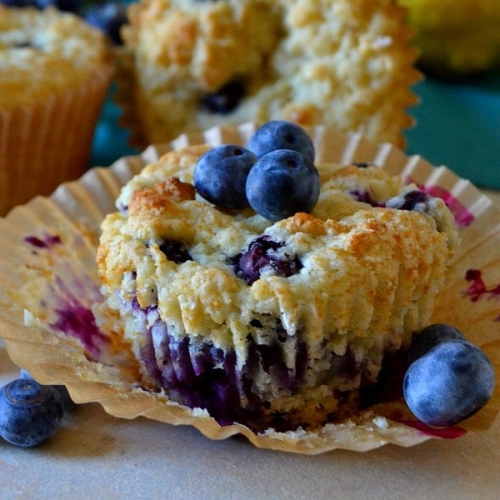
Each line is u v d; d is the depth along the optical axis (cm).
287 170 22
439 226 23
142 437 22
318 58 31
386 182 24
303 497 20
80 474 21
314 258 21
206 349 22
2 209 31
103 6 37
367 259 22
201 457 21
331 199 23
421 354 22
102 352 24
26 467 21
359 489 21
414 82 31
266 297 21
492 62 34
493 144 33
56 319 24
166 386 23
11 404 21
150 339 23
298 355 22
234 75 31
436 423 21
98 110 33
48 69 31
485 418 21
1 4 35
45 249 26
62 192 27
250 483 21
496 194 33
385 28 30
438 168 28
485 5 33
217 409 22
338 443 21
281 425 23
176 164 25
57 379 21
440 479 21
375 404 23
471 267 25
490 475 21
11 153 30
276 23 31
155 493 20
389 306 22
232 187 23
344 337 22
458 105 33
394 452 21
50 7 35
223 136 29
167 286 22
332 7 30
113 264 23
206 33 31
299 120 30
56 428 22
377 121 30
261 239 22
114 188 28
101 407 23
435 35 33
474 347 21
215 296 21
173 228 22
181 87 32
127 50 34
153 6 32
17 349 22
